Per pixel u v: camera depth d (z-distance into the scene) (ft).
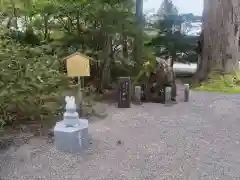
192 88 21.70
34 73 12.07
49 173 8.64
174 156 9.74
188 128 12.54
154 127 12.67
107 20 17.21
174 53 25.73
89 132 12.01
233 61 22.09
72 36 17.87
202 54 23.53
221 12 21.76
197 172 8.64
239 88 20.67
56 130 10.11
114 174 8.55
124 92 15.89
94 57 17.88
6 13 17.21
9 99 11.37
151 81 17.39
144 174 8.54
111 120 13.70
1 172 8.71
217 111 15.24
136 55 18.83
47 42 17.88
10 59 11.82
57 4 17.69
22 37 18.30
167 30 25.49
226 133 11.96
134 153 9.98
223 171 8.70
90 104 15.15
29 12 18.49
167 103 16.71
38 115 12.69
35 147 10.43
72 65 13.73
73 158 9.59
